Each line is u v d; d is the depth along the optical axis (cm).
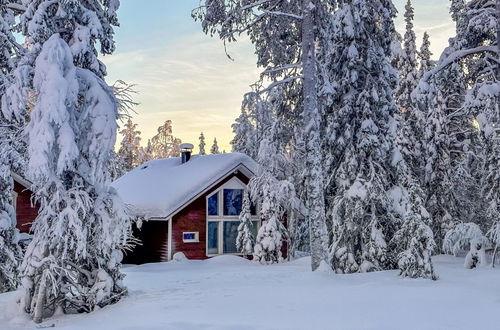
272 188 2509
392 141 1925
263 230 2495
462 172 2838
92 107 1198
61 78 1133
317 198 1689
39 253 1148
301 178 2111
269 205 2512
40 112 1125
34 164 1109
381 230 1847
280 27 1872
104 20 1305
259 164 2514
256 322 902
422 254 1479
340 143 1897
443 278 1486
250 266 2300
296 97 1948
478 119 2108
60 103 1118
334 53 1930
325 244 1675
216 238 2789
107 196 1230
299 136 1995
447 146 2719
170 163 3316
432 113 2722
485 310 977
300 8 1844
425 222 1519
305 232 3475
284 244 2839
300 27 1900
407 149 2770
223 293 1239
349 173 1905
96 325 959
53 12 1240
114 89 1266
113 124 1204
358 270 1834
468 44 2227
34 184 1182
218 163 2803
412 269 1475
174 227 2641
